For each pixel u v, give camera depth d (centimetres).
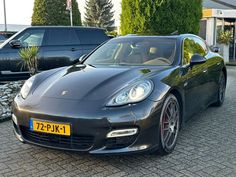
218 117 581
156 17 1066
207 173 357
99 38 982
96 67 458
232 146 438
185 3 1070
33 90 407
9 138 477
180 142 452
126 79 394
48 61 915
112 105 355
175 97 420
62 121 355
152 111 363
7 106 619
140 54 485
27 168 376
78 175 357
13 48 892
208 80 553
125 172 362
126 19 1102
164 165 377
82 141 357
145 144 362
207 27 1839
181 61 467
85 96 370
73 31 954
